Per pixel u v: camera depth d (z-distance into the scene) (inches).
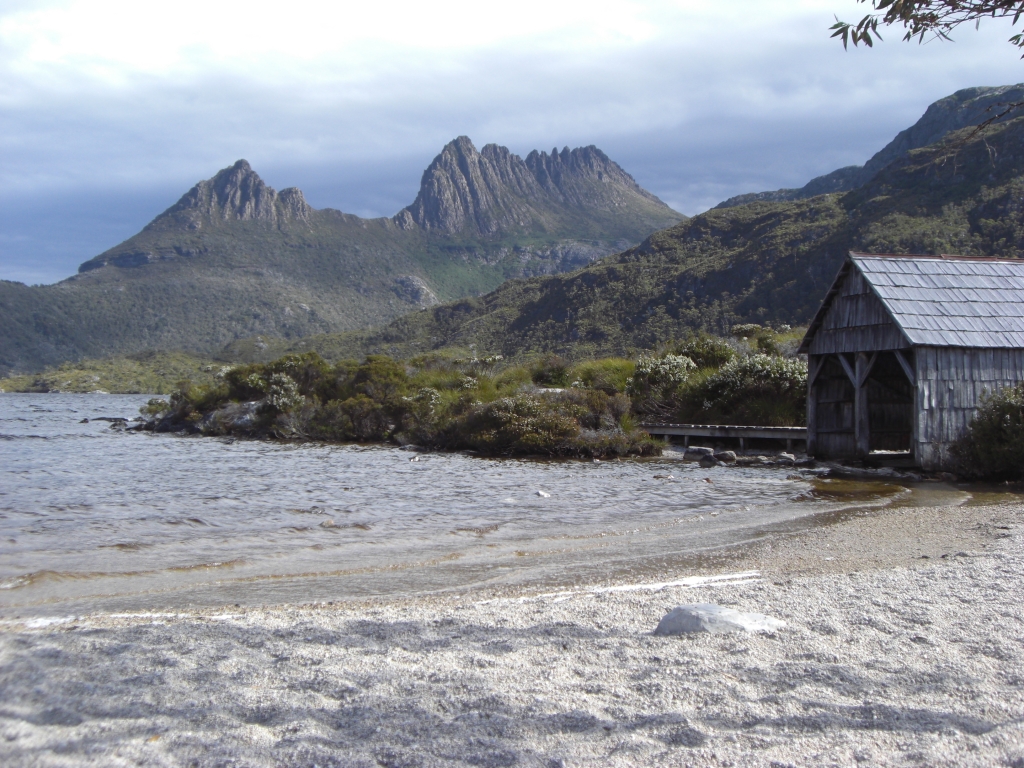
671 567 339.3
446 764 132.6
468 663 192.7
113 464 819.4
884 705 159.0
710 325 4079.7
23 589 308.0
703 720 152.6
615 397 1010.1
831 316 762.8
